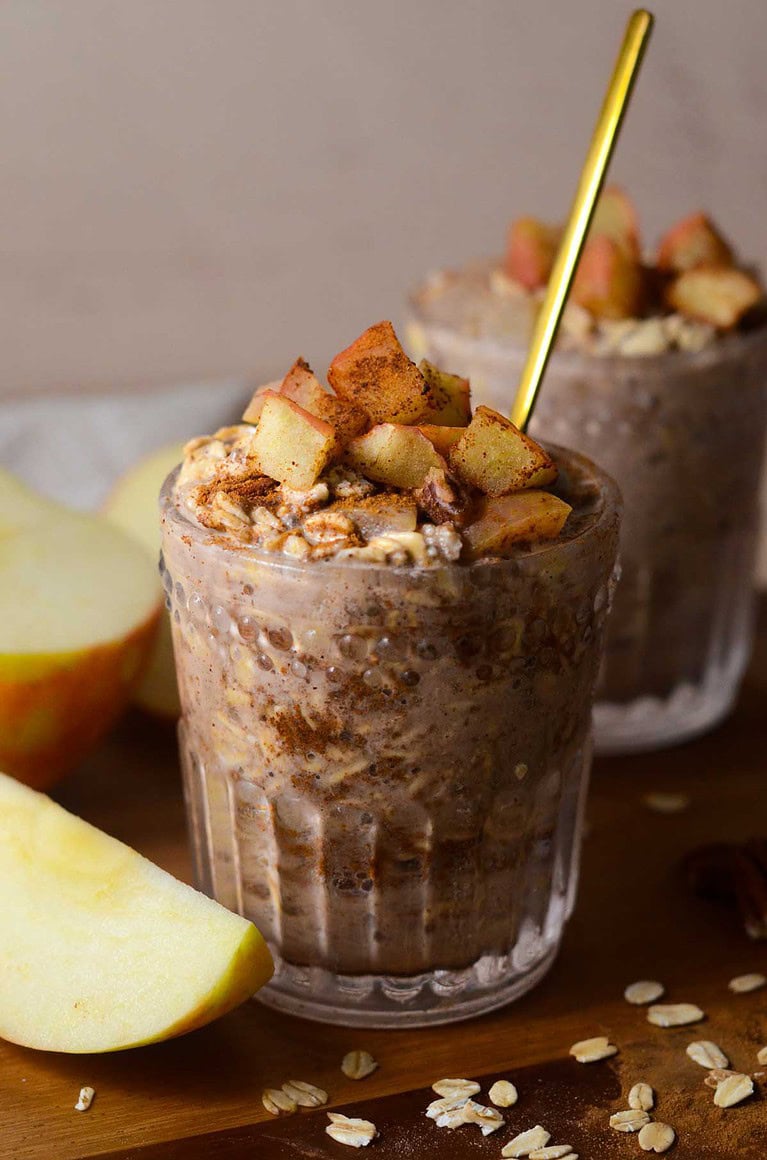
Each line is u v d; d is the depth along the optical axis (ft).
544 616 1.49
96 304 2.60
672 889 1.72
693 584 1.89
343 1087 1.53
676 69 2.61
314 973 1.57
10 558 1.79
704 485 1.86
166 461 1.97
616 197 1.94
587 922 1.68
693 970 1.64
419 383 1.51
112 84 2.46
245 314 2.66
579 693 1.55
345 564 1.46
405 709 1.49
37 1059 1.55
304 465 1.49
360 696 1.48
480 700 1.49
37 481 2.30
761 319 1.87
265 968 1.52
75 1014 1.52
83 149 2.49
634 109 2.64
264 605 1.48
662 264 1.90
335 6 2.48
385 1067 1.55
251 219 2.60
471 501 1.49
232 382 2.50
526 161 2.65
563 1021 1.59
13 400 2.62
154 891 1.55
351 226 2.64
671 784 1.86
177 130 2.51
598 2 2.56
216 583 1.49
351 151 2.59
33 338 2.60
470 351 1.86
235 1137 1.49
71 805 1.80
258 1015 1.59
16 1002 1.54
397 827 1.52
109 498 1.98
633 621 1.89
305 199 2.61
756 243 2.78
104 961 1.53
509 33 2.56
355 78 2.54
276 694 1.50
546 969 1.63
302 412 1.49
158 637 1.82
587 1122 1.51
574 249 1.57
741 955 1.65
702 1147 1.49
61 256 2.55
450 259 2.70
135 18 2.43
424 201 2.65
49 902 1.56
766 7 2.59
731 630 1.94
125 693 1.78
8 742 1.73
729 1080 1.53
